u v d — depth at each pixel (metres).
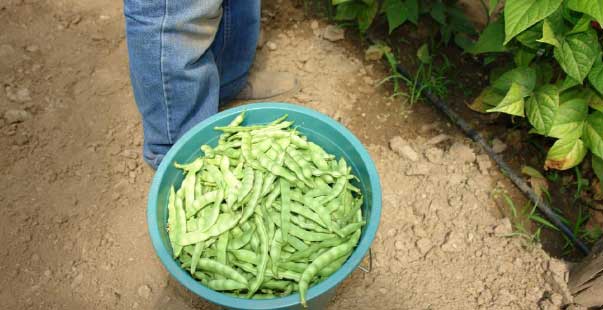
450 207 2.13
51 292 1.89
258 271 1.50
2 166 2.13
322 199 1.62
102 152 2.21
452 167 2.23
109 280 1.92
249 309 1.39
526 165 2.26
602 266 1.74
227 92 2.34
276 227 1.59
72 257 1.96
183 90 1.81
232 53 2.19
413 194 2.17
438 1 2.49
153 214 1.55
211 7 1.66
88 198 2.09
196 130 1.71
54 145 2.21
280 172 1.62
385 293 1.93
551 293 1.92
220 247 1.55
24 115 2.26
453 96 2.47
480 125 2.38
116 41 2.56
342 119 2.38
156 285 1.93
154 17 1.57
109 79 2.42
